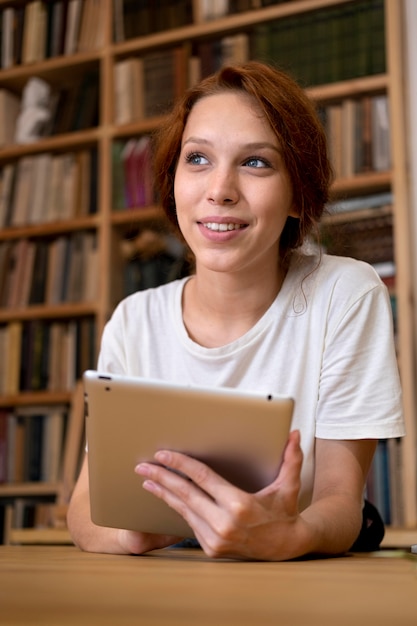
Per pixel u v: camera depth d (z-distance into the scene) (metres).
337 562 0.87
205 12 3.50
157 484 0.91
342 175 3.15
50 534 1.93
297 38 3.27
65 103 3.78
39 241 3.79
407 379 2.87
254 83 1.24
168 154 1.42
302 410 1.29
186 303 1.42
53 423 3.46
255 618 0.36
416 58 3.16
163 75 3.53
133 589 0.49
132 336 1.42
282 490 0.89
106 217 3.52
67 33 3.80
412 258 3.04
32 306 3.62
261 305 1.34
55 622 0.35
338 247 1.69
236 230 1.24
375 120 3.13
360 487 1.20
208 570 0.67
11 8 3.97
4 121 3.88
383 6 3.18
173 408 0.88
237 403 0.87
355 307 1.30
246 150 1.23
